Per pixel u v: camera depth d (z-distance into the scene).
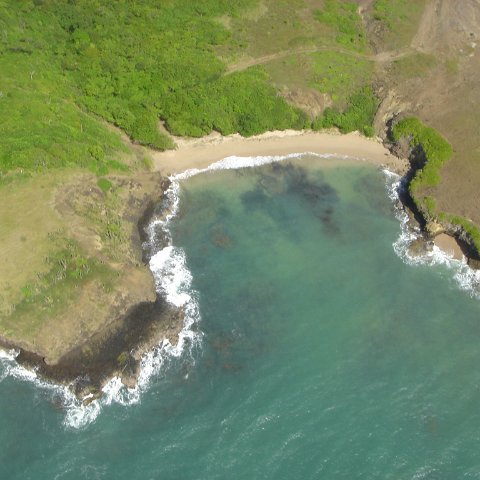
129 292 53.28
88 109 70.69
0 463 43.72
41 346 48.62
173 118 70.88
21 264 52.31
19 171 59.09
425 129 70.44
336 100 75.25
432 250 60.91
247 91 73.38
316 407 48.28
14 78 69.25
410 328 54.16
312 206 65.56
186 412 47.47
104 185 61.78
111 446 45.16
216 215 64.12
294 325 54.03
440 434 46.75
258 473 44.22
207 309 54.81
